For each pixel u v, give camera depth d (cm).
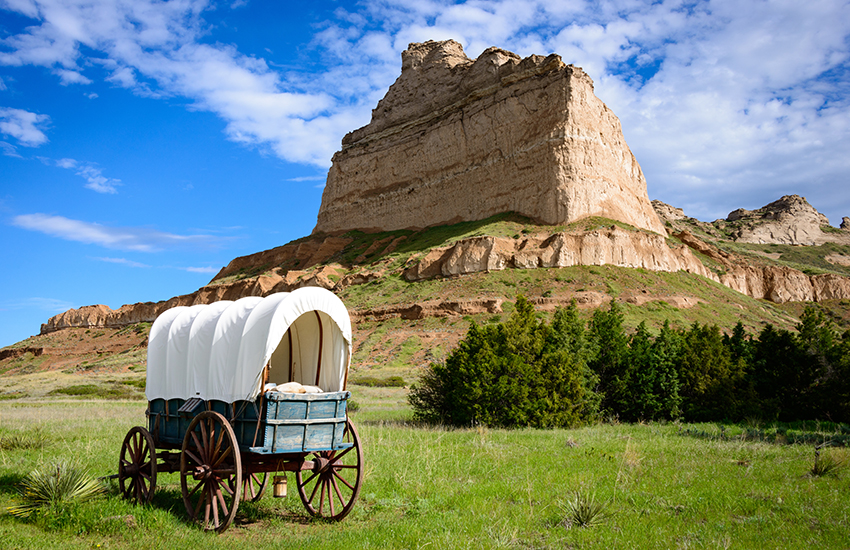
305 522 861
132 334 11375
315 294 850
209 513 810
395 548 699
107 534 735
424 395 2377
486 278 7281
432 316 6794
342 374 884
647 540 714
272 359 1012
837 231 16275
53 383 5691
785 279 9769
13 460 1220
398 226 10900
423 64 11975
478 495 975
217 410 850
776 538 718
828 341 2419
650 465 1230
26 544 663
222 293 10900
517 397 2117
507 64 9850
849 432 1984
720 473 1138
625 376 2444
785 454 1383
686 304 6794
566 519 808
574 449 1479
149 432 938
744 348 2758
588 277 6969
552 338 2491
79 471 905
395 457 1320
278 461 845
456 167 10069
